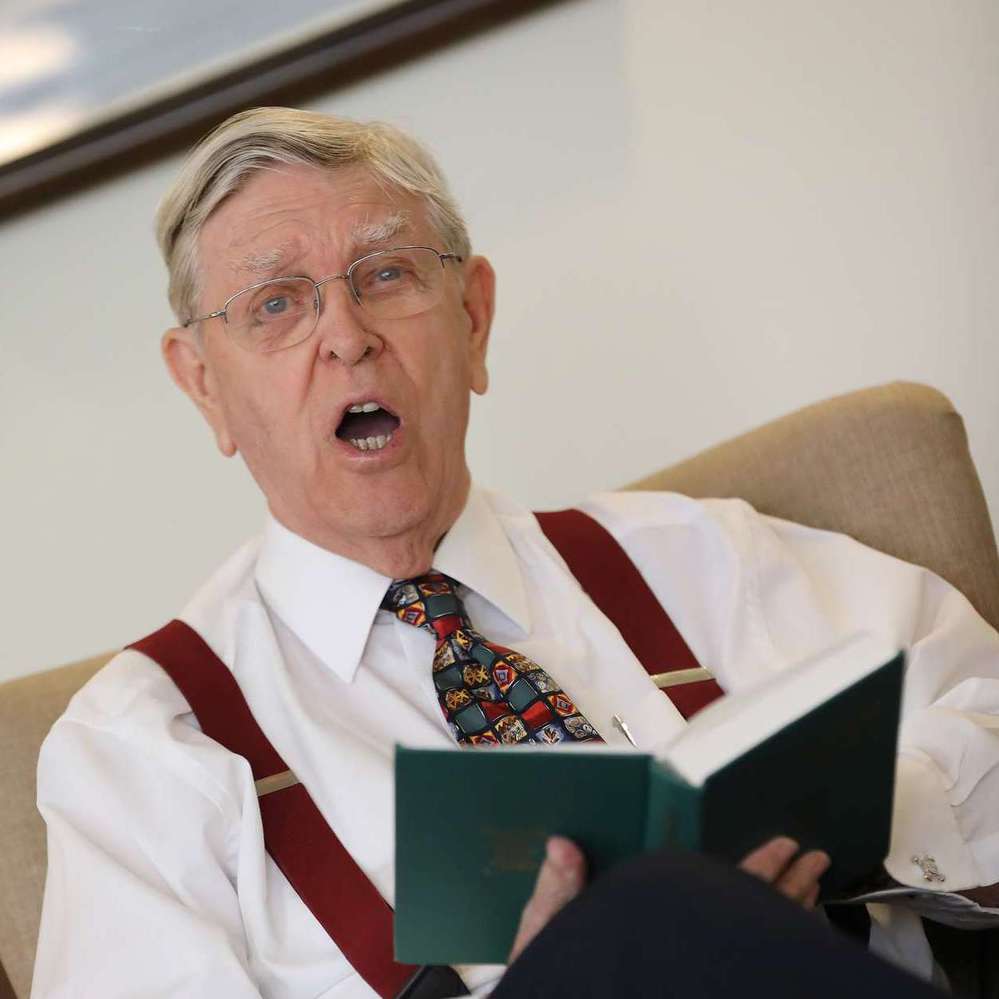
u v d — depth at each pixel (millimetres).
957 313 6293
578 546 4430
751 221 6234
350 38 5852
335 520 4008
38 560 6184
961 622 4363
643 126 6156
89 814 3809
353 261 3957
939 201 6227
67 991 3564
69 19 5695
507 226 6184
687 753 2684
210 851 3762
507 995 2420
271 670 4012
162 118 5812
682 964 2232
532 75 6082
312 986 3631
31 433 6102
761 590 4410
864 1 6102
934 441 4660
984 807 3885
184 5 5723
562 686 4105
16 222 5922
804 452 4730
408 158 4129
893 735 2945
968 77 6141
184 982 3537
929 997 2031
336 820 3812
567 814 2750
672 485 4777
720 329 6305
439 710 4051
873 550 4531
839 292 6289
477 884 2865
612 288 6258
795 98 6160
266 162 3953
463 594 4227
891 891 3496
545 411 6320
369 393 3910
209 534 6234
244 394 4027
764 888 2311
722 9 6090
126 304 6031
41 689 4195
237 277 3965
